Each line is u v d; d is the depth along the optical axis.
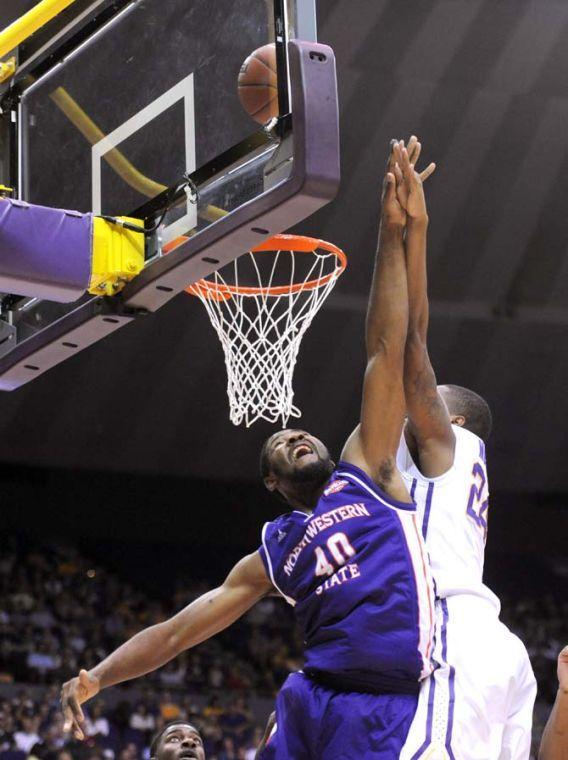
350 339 15.24
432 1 13.23
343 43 13.41
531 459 16.44
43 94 4.42
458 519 2.77
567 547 18.72
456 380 15.77
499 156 14.48
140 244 3.82
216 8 3.66
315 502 2.93
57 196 4.25
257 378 5.07
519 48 13.69
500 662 2.59
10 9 10.88
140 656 3.09
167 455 15.68
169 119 3.78
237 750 13.74
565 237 15.10
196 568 20.02
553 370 15.88
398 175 2.74
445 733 2.48
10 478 17.33
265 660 16.77
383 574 2.59
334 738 2.53
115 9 4.17
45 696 13.41
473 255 15.13
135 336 14.84
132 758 12.70
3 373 4.38
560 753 2.71
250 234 3.32
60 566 18.03
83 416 15.25
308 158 3.09
